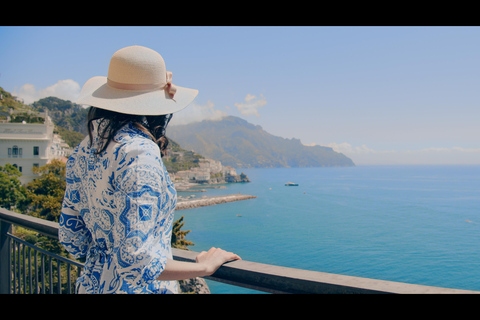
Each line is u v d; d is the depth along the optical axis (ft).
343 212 482.69
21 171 215.31
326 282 3.77
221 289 160.66
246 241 314.76
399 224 399.65
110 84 3.72
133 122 3.64
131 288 3.53
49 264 7.40
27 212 167.63
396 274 230.48
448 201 624.59
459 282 213.05
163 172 3.37
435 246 300.81
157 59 3.74
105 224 3.59
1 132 213.46
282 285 4.16
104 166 3.41
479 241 315.37
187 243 167.84
